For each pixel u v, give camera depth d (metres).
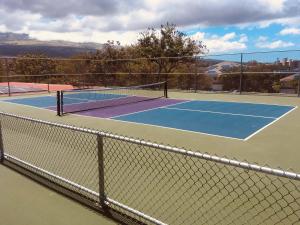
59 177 4.92
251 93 17.12
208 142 7.64
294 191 4.49
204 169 5.41
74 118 10.93
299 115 11.01
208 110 12.30
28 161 6.07
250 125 9.49
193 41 26.19
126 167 5.59
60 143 7.18
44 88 21.03
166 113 11.73
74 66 22.67
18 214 4.10
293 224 3.71
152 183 4.95
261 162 6.17
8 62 18.58
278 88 16.66
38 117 11.16
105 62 22.11
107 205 4.21
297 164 6.04
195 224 3.79
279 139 7.84
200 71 18.66
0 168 5.73
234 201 4.30
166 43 26.06
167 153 6.19
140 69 22.08
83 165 5.78
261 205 4.18
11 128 8.73
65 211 4.15
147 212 4.07
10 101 15.52
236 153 6.75
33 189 4.82
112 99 15.92
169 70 22.78
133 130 9.02
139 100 15.40
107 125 9.72
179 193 4.59
